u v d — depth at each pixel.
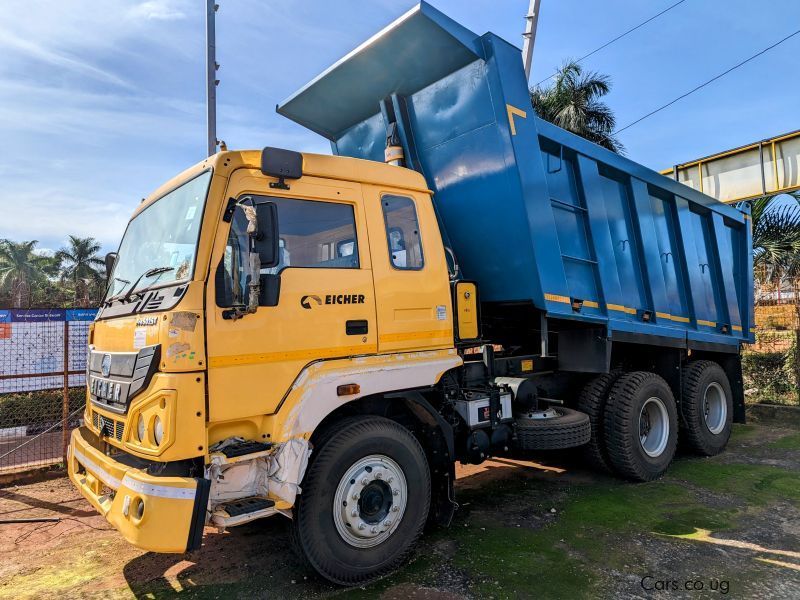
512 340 6.35
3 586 3.87
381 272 4.09
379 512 3.85
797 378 9.84
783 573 3.78
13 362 6.58
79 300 37.12
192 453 3.09
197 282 3.26
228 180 3.47
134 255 4.35
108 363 3.76
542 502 5.32
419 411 4.32
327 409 3.62
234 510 3.18
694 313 7.27
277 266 3.59
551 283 5.15
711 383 7.25
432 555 4.14
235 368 3.32
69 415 6.81
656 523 4.71
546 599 3.47
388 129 5.52
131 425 3.29
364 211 4.09
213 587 3.78
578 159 5.73
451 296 4.67
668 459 6.20
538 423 5.12
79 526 5.04
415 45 4.82
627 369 6.70
